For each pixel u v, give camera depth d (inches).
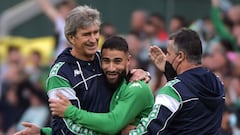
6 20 1550.2
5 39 1520.7
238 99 1071.0
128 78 721.0
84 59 710.5
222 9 1402.6
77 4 1487.5
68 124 695.7
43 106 1328.7
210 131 696.4
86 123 692.1
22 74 1387.8
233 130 1003.9
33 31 1547.7
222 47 1233.4
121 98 709.9
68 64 706.8
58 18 1337.4
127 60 713.0
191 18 1459.2
